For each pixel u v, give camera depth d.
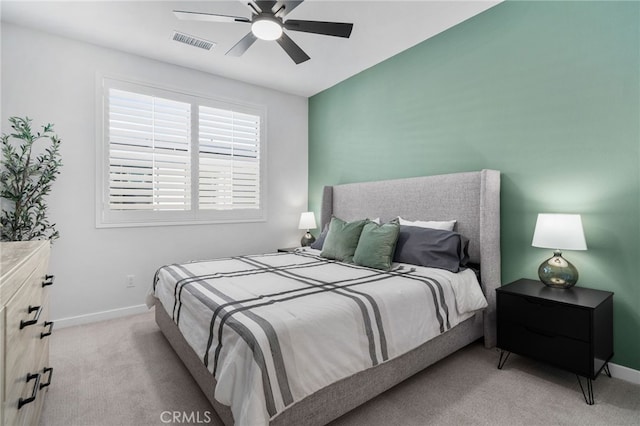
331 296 1.75
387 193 3.39
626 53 2.01
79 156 3.02
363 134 3.86
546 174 2.37
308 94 4.62
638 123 1.97
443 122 3.02
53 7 2.51
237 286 1.98
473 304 2.26
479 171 2.75
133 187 3.31
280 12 2.02
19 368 1.08
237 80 4.05
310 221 4.34
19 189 2.62
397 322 1.79
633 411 1.70
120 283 3.26
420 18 2.76
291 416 1.35
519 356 2.35
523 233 2.50
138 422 1.62
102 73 3.13
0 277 0.93
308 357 1.39
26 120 2.65
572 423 1.61
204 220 3.80
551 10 2.32
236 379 1.29
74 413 1.69
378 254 2.54
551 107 2.33
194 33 2.92
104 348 2.47
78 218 3.03
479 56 2.73
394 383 1.80
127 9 2.55
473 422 1.61
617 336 2.07
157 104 3.47
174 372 2.11
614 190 2.07
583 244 1.98
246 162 4.14
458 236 2.52
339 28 2.14
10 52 2.71
